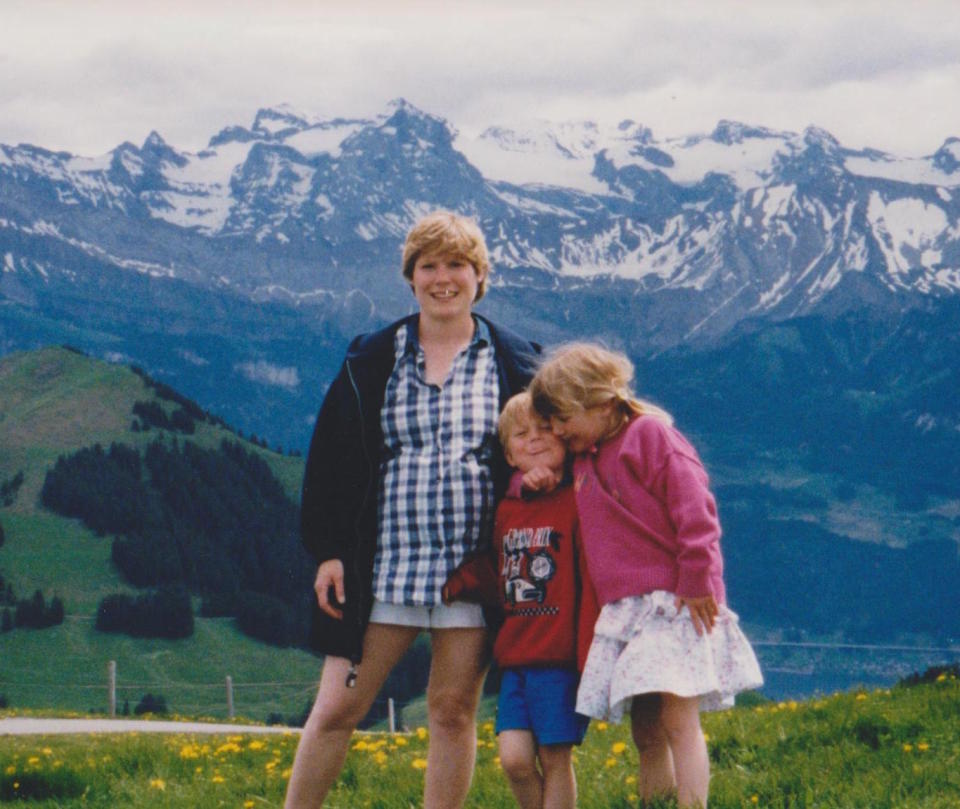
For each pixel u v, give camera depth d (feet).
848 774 15.16
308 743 14.42
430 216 14.58
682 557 13.15
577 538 13.78
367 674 14.33
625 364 13.82
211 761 21.63
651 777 13.87
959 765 14.87
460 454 14.12
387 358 14.47
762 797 14.34
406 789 16.94
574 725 13.61
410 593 14.01
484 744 22.20
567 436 13.74
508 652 13.84
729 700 13.43
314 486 14.35
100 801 19.10
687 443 13.67
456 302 14.42
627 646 13.23
